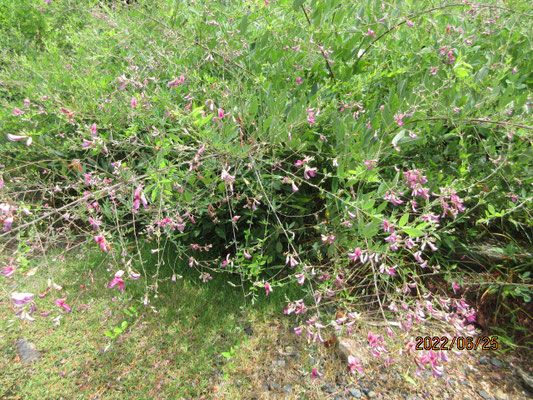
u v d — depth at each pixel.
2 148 2.99
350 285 2.47
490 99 2.18
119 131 2.81
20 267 1.43
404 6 2.38
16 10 4.83
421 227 1.48
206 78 2.35
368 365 2.12
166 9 2.74
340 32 2.37
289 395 2.00
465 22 2.61
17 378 2.13
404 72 2.52
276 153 2.25
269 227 2.56
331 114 2.28
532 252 2.32
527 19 2.57
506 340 2.22
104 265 2.83
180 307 2.53
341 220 1.99
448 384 2.04
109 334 1.87
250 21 2.59
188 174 1.85
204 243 2.90
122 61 3.12
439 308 2.31
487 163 2.32
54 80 3.33
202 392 2.04
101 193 1.59
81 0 3.64
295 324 2.41
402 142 1.89
